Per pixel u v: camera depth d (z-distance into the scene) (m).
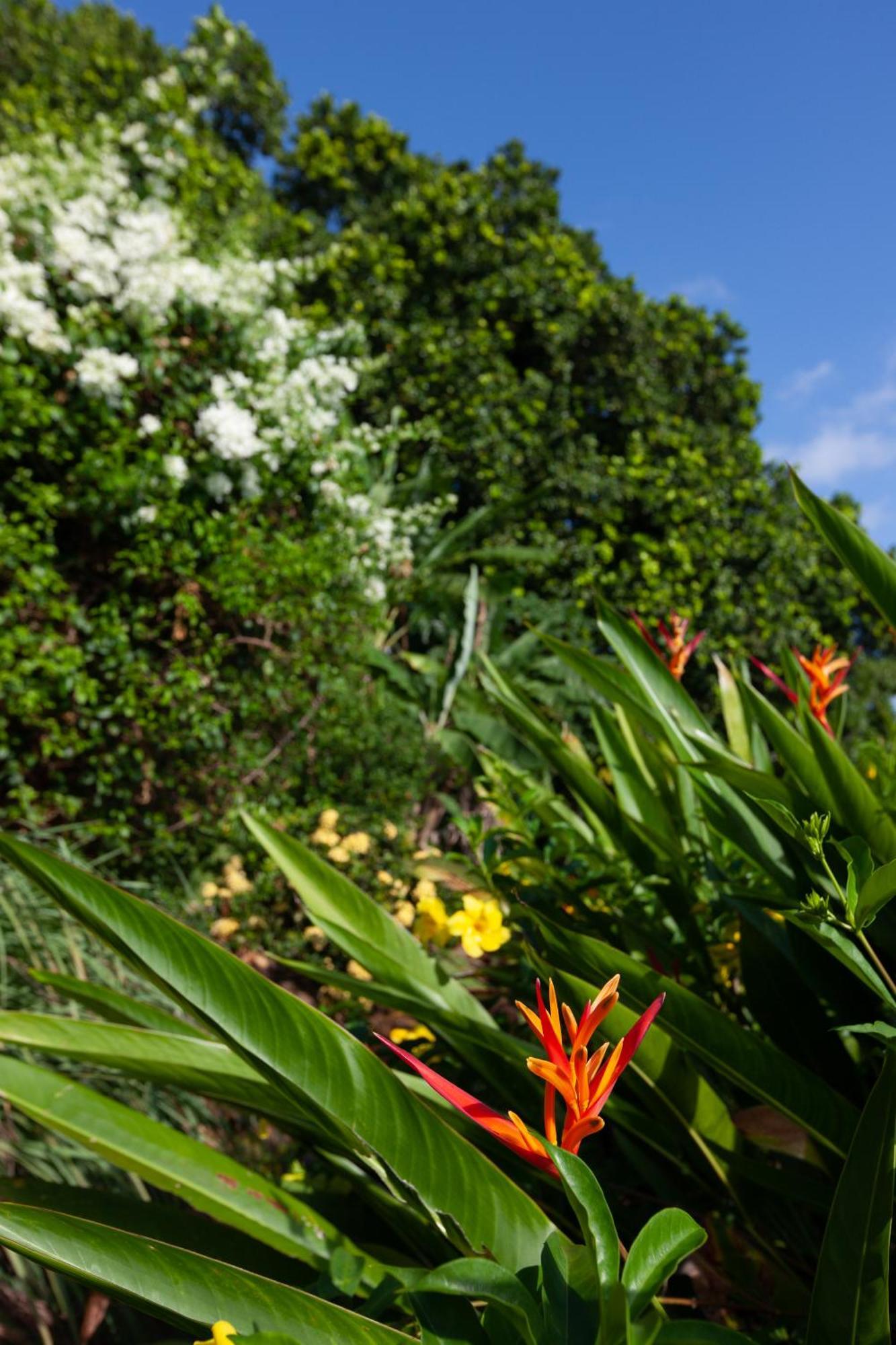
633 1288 0.55
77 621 4.21
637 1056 0.89
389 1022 1.72
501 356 8.48
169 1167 0.97
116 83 9.90
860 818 0.98
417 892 2.56
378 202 10.48
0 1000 2.18
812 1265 1.03
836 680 1.24
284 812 4.20
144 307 4.70
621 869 1.42
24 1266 1.65
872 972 0.78
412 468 7.78
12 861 0.73
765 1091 0.85
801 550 8.97
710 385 9.88
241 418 4.63
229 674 4.61
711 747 1.12
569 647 1.33
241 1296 0.62
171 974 0.71
